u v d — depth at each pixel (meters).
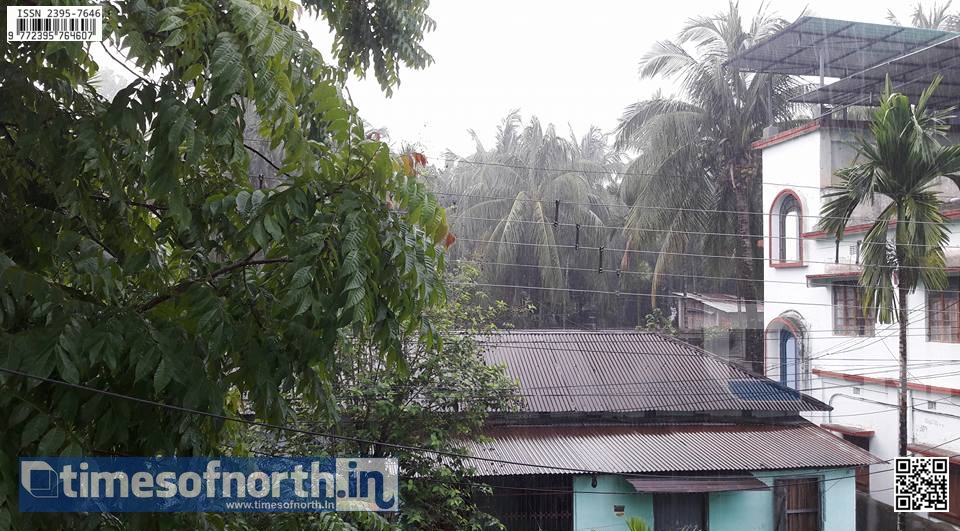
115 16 2.23
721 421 10.16
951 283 10.29
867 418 11.54
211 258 3.01
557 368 10.37
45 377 1.98
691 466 8.78
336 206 2.35
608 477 9.05
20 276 2.10
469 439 8.20
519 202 16.77
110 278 2.42
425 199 2.50
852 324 11.87
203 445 2.70
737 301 14.76
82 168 2.59
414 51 4.14
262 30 2.22
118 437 2.19
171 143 2.11
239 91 2.29
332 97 2.43
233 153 2.29
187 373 2.22
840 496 9.38
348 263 2.18
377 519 4.54
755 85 14.39
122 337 2.14
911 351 10.73
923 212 10.29
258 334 2.56
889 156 10.41
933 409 10.41
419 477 6.93
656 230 14.44
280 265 2.62
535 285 17.38
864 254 10.79
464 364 7.40
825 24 12.87
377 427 6.84
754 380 10.52
